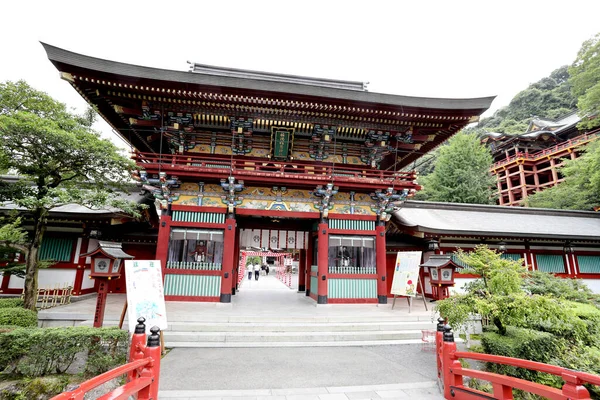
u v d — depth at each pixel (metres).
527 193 51.56
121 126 16.19
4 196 10.84
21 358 7.30
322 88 14.09
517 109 72.50
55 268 15.52
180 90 13.42
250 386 6.84
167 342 9.80
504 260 9.76
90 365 7.23
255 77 19.62
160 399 6.08
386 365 8.45
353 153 17.69
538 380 8.63
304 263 21.42
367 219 16.30
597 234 21.06
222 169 14.37
